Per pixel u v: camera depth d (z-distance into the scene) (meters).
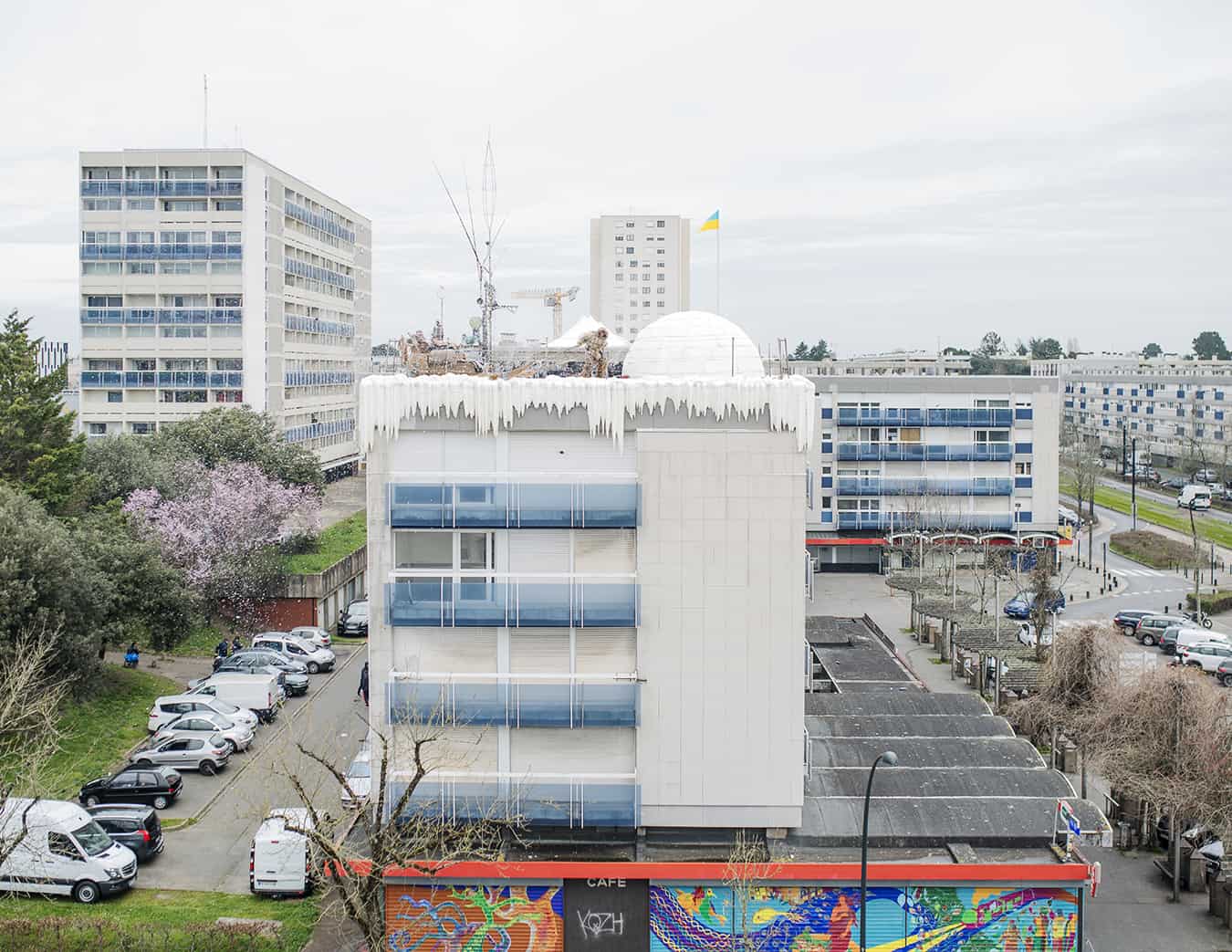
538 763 35.66
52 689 49.16
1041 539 101.25
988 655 66.44
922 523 98.31
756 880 33.41
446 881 33.97
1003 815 36.03
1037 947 34.12
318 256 135.00
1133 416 199.12
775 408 34.34
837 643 60.56
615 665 35.62
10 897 38.19
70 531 60.41
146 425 113.81
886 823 35.56
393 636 35.53
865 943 33.41
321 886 39.00
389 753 35.12
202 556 72.00
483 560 35.75
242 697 57.66
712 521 34.62
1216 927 38.72
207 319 112.81
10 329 72.62
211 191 111.88
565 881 34.03
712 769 35.09
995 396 102.75
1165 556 110.19
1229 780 41.47
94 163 112.00
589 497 34.56
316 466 98.50
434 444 35.03
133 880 39.62
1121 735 46.12
